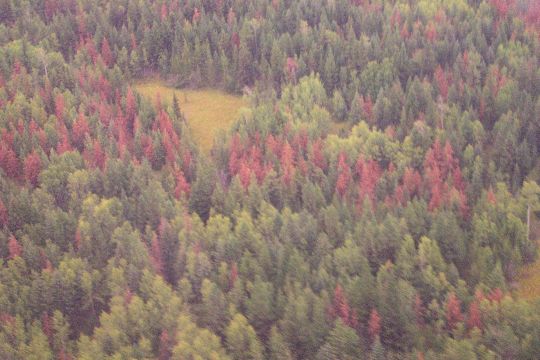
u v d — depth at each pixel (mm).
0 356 83500
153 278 91500
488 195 103812
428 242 94312
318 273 91312
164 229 99000
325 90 143625
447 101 130500
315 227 99812
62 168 112625
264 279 92375
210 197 110500
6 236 98875
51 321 89750
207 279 89625
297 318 84938
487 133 122312
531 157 114562
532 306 84375
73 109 128625
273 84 146500
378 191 111125
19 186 115000
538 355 79188
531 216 107250
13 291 90562
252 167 116500
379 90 138000
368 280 89875
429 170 111125
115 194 111250
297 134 121938
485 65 139500
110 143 120938
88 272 93750
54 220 99500
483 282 93000
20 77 135625
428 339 86062
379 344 80312
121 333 85250
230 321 86500
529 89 130875
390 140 121688
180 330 84812
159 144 123312
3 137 120375
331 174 113750
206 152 134000
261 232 101562
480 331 82125
